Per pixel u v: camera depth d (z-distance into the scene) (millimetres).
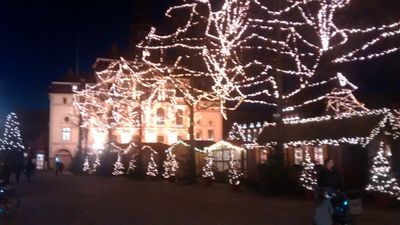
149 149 45906
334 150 24016
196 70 34750
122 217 16625
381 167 19172
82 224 15000
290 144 26438
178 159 39812
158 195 26297
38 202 22250
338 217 12070
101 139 70625
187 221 15539
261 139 30094
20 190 30125
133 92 47438
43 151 83750
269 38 25906
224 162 36188
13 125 62312
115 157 52719
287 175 24375
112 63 58625
